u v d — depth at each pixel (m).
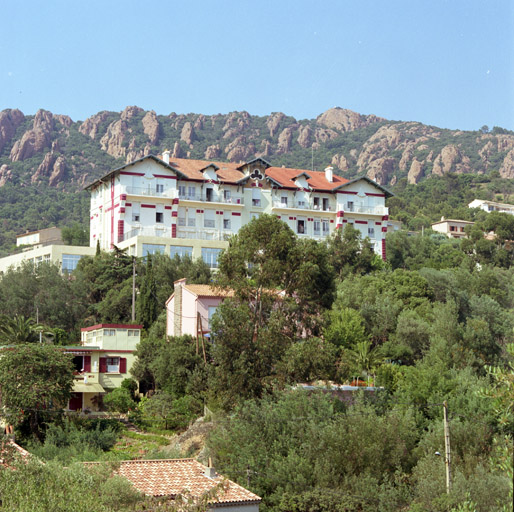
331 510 41.00
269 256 58.25
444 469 41.31
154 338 62.75
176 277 81.06
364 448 43.66
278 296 57.28
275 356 53.59
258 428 45.69
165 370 57.75
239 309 54.62
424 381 51.91
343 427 44.94
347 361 56.78
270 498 42.06
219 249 91.81
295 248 58.53
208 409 53.41
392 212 199.25
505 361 69.62
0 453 31.19
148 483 35.16
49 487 28.28
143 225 94.50
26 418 50.41
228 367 52.53
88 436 48.78
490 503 38.44
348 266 94.88
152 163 95.75
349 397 52.22
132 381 60.19
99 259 84.00
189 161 102.56
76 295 78.88
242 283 57.25
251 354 53.00
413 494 41.81
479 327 73.06
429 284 87.94
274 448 44.47
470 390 50.12
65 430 48.53
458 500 38.44
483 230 142.88
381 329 71.69
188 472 37.16
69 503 27.48
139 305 71.94
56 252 90.19
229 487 35.56
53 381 50.69
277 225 59.47
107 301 76.88
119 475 32.91
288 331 57.09
